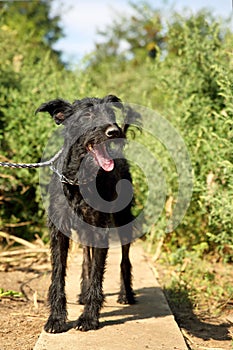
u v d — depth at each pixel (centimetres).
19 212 1076
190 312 715
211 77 941
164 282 840
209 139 879
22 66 1318
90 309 597
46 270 904
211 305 738
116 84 1519
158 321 627
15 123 1053
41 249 959
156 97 1239
